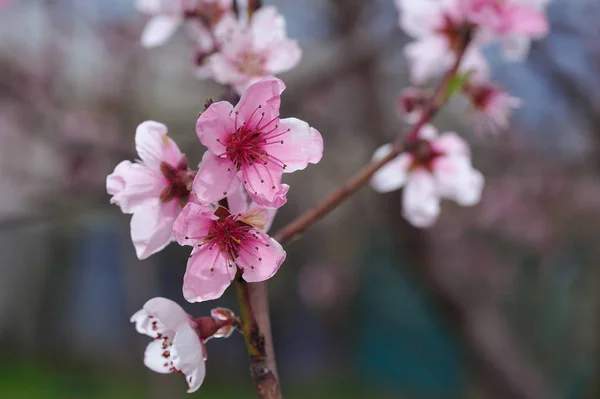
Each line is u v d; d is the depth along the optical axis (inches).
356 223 510.9
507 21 96.3
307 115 272.5
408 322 741.3
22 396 612.1
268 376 63.0
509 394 234.2
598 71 284.5
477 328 237.3
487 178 360.2
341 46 214.7
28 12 268.4
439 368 731.4
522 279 472.1
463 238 400.8
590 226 381.4
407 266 258.4
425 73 109.1
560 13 270.1
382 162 83.1
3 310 773.9
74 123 238.2
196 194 61.9
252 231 62.6
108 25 278.2
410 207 114.7
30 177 248.8
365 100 238.2
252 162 63.7
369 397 700.7
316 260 603.8
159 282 553.9
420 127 85.1
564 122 328.8
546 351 480.4
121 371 677.9
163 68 288.5
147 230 70.1
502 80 280.4
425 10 104.8
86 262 748.0
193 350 63.1
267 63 86.1
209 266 62.2
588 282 438.0
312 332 755.4
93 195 229.8
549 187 355.6
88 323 757.3
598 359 388.5
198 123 62.3
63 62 263.9
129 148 231.5
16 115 247.4
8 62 251.9
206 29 98.9
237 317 66.5
